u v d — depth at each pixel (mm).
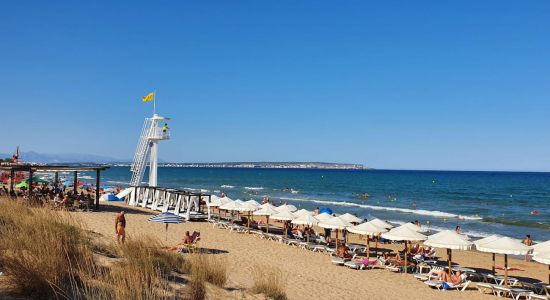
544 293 14055
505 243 13945
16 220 8836
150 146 31406
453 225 33438
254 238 21250
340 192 70375
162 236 19016
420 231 19062
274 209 22672
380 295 12805
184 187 75375
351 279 14656
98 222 20172
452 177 138250
